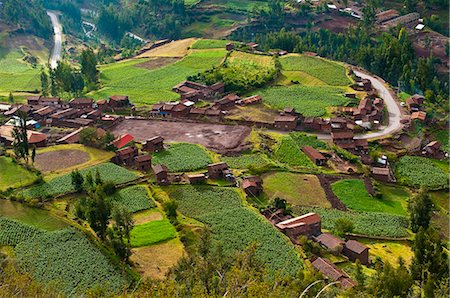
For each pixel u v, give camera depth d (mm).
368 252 89250
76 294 64500
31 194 99188
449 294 63188
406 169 130500
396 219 105500
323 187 117750
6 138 131500
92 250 79500
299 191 115312
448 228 106000
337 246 88375
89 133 129125
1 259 70875
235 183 114250
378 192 116750
